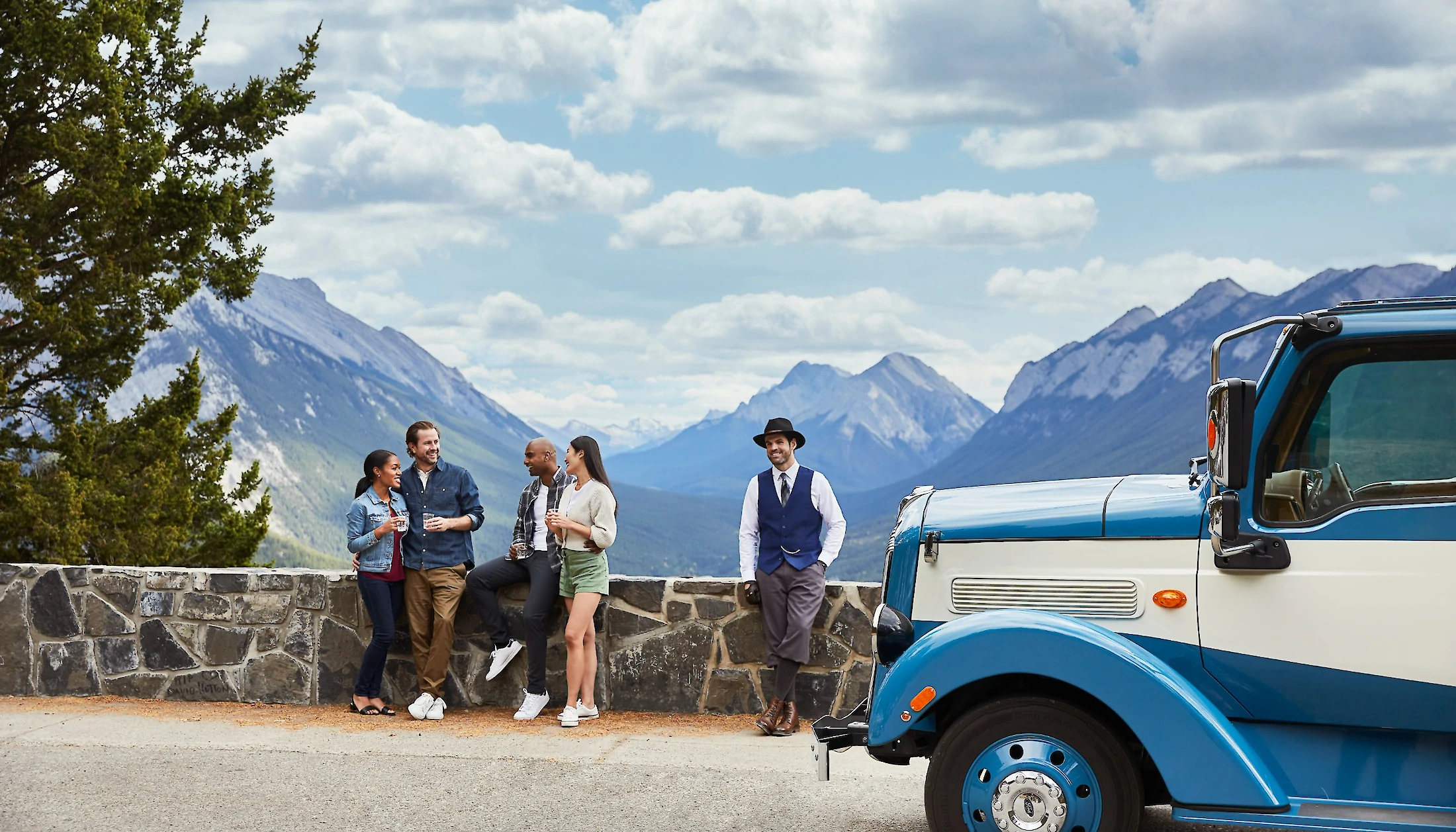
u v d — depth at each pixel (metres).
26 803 5.84
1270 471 4.43
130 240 15.17
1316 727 4.43
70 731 7.48
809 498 7.59
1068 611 4.73
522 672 8.34
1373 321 4.30
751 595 7.69
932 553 5.01
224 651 8.51
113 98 14.98
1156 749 4.39
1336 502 4.35
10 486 13.58
